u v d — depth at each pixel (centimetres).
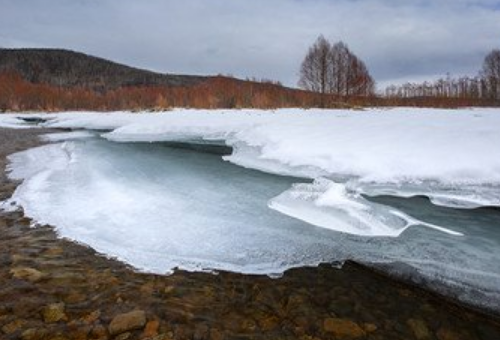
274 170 775
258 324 298
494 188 566
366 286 352
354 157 732
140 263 383
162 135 1408
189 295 330
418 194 575
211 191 632
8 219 490
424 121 1266
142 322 290
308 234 457
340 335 288
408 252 411
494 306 322
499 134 877
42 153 1003
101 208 541
